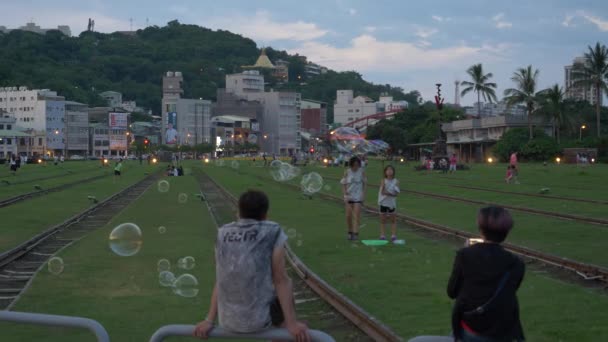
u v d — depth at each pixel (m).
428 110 149.38
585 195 34.03
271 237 4.99
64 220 25.84
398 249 16.59
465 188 42.59
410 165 99.00
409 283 12.06
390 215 17.94
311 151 162.25
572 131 102.94
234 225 5.09
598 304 10.09
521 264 4.82
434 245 17.38
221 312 5.00
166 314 10.43
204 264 15.27
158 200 37.62
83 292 12.15
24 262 16.03
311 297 11.61
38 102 172.25
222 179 63.31
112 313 10.51
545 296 10.73
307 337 4.88
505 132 98.88
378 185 49.94
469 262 4.86
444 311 9.80
